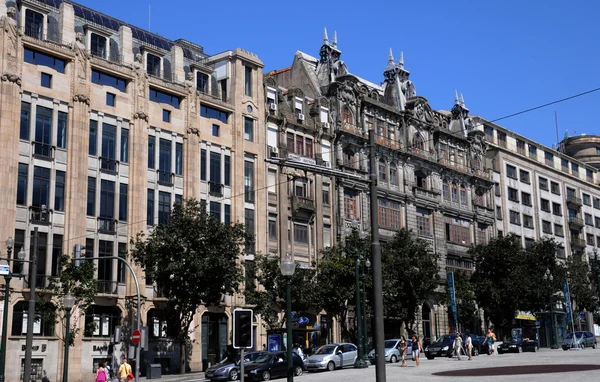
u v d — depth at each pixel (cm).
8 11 4522
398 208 7144
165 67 5481
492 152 9200
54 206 4559
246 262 5350
